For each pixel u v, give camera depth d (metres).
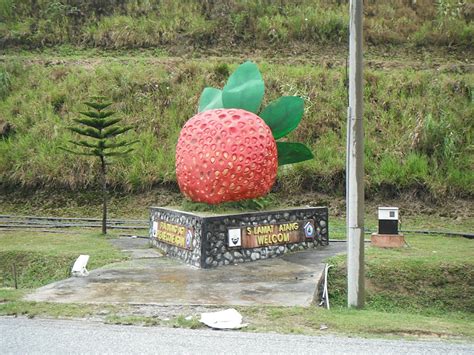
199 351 5.74
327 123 19.80
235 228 11.30
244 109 12.31
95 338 6.23
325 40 24.94
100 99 15.16
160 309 7.70
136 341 6.12
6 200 18.88
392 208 12.67
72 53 25.45
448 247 12.66
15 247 13.00
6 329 6.63
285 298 8.28
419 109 19.64
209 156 11.50
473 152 18.45
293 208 12.66
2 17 27.17
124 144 15.34
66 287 9.07
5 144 19.94
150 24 26.00
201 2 26.80
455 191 17.45
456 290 10.06
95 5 27.25
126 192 18.77
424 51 24.44
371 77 21.17
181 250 11.74
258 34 25.23
